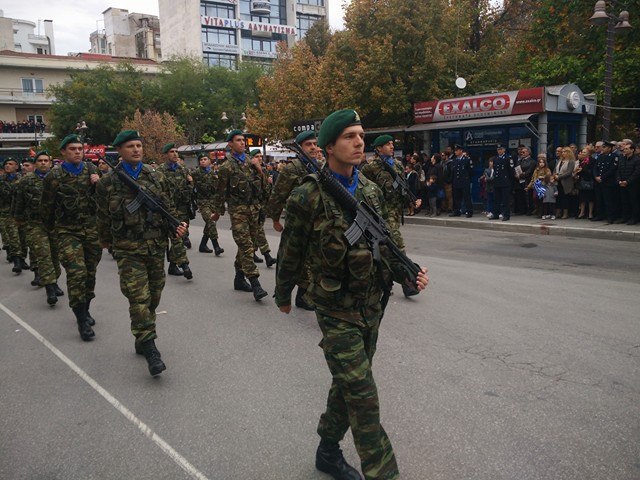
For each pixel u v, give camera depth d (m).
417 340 4.87
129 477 2.96
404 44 18.00
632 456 2.95
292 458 3.06
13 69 46.75
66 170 5.35
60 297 7.24
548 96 13.54
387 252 2.65
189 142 39.81
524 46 21.50
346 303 2.52
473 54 21.48
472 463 2.93
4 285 8.25
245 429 3.41
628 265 7.86
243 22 62.78
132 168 4.55
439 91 18.42
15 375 4.51
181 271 8.47
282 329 5.39
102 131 39.72
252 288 6.51
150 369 4.25
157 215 4.49
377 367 4.28
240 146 6.70
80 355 4.93
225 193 6.59
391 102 18.19
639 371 4.06
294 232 2.57
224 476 2.92
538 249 9.43
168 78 41.03
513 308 5.80
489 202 13.29
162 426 3.50
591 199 11.70
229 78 41.94
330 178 2.48
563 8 18.84
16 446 3.33
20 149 41.16
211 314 6.04
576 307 5.77
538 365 4.22
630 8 17.23
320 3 70.00
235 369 4.39
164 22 66.06
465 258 8.85
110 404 3.87
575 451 3.01
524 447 3.07
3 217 9.40
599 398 3.63
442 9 18.53
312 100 19.67
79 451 3.25
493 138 15.12
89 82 39.94
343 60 19.31
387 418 3.46
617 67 16.98
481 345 4.70
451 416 3.45
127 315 6.19
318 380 4.12
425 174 15.07
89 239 5.52
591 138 19.95
